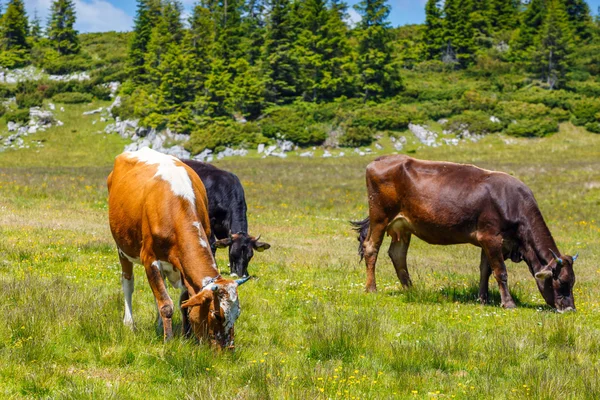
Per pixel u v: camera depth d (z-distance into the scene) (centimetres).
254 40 9306
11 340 693
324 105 7844
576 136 6988
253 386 595
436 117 7456
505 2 10750
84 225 1789
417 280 1323
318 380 620
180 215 711
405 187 1166
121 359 659
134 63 8656
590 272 1524
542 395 596
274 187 3553
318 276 1323
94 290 965
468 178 1134
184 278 700
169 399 571
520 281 1387
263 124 7294
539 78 8644
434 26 9762
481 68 9038
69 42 10300
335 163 5919
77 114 8056
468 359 729
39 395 564
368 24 8312
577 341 812
